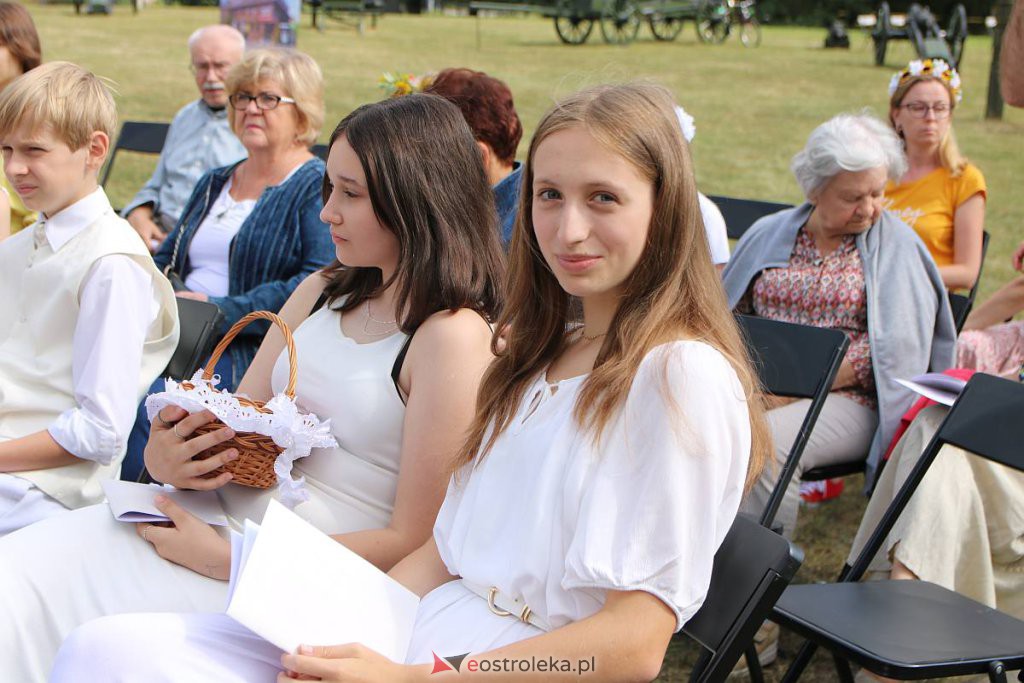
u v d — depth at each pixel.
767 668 3.13
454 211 2.33
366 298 2.48
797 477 3.43
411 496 2.24
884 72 18.81
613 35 24.06
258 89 3.88
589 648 1.68
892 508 2.79
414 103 2.37
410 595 2.02
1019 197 9.45
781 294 3.80
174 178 5.11
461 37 22.62
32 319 2.82
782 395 3.24
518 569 1.83
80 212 2.82
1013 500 2.97
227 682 1.83
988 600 2.98
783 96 15.80
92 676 1.80
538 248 2.03
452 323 2.28
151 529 2.25
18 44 4.29
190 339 3.19
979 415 2.72
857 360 3.62
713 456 1.70
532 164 1.92
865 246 3.71
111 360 2.71
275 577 1.85
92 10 24.22
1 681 2.12
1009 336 3.59
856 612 2.44
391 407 2.33
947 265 4.56
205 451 2.26
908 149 4.62
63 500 2.72
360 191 2.33
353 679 1.73
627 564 1.69
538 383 2.01
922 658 2.20
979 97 15.34
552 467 1.83
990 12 29.73
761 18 32.78
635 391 1.75
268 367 2.64
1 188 3.65
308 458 2.37
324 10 23.11
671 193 1.80
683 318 1.81
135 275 2.78
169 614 1.91
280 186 3.87
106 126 2.85
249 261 3.84
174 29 21.16
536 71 17.25
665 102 1.83
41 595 2.17
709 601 1.95
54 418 2.80
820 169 3.63
